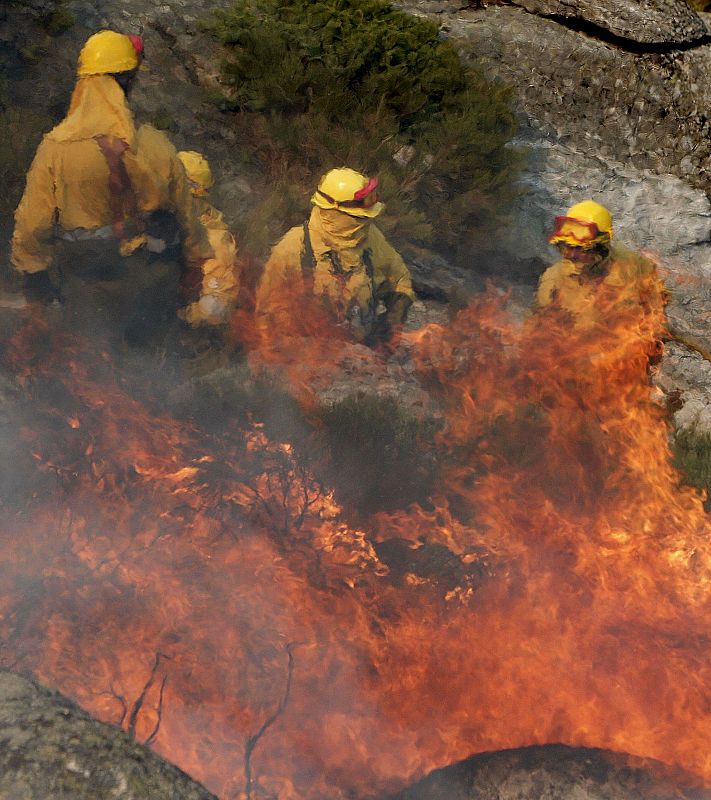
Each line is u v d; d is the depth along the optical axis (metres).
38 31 7.29
